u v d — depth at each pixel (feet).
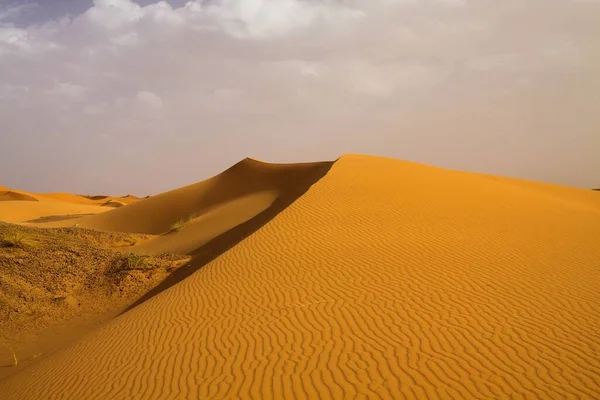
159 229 138.41
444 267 42.45
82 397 24.84
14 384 30.19
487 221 61.05
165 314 37.09
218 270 46.98
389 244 50.26
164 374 26.05
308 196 72.08
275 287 40.11
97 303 53.98
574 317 30.68
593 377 22.58
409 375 23.32
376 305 33.71
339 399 21.52
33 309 50.44
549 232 56.95
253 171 154.61
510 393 21.35
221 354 27.81
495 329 28.76
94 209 238.89
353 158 105.81
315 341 28.30
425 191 76.89
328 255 47.65
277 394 22.38
